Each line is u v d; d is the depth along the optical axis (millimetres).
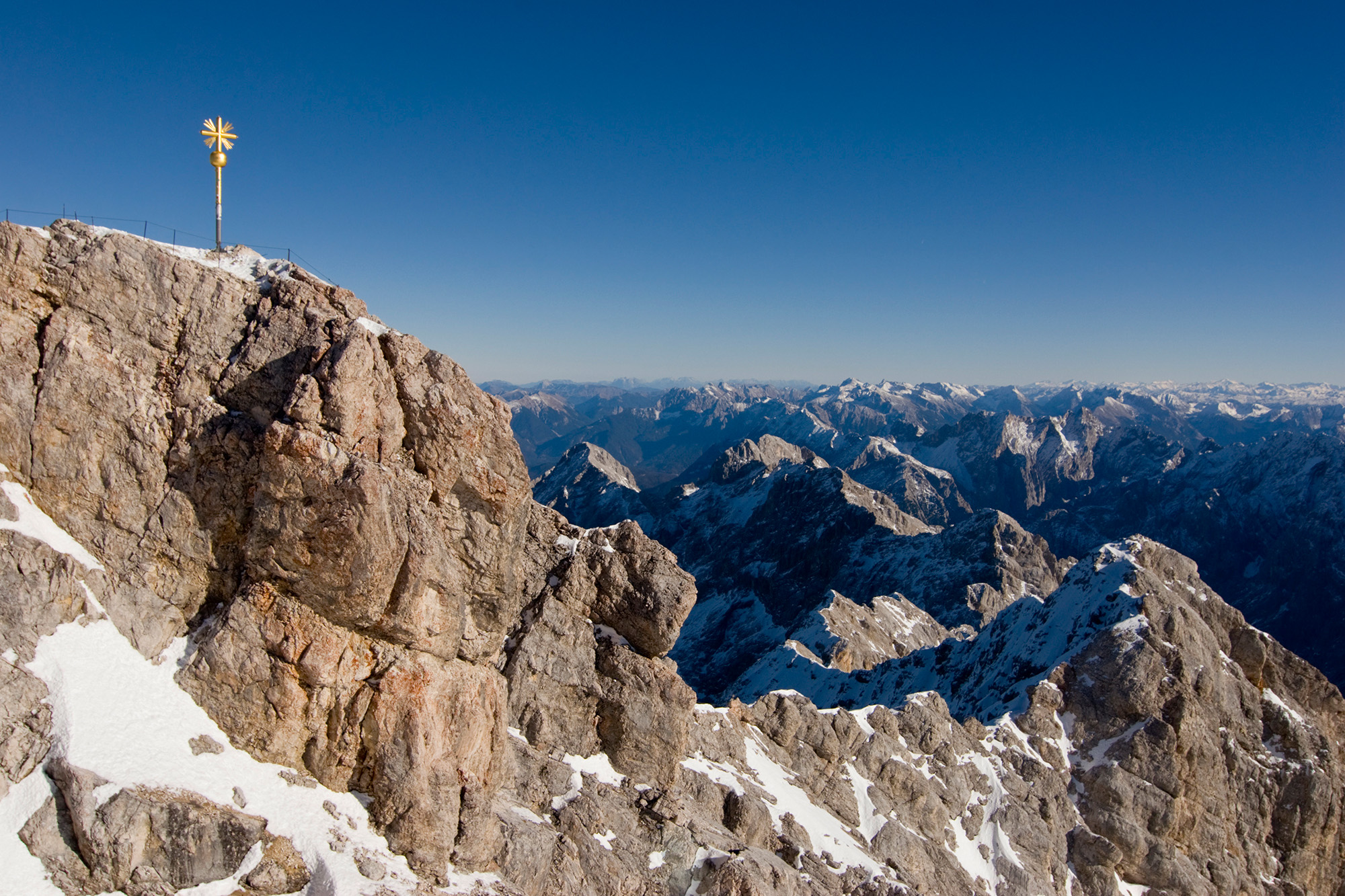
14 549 34875
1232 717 97250
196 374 39906
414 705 39406
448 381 42375
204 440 39375
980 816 82438
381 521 38469
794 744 73438
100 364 38531
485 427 43219
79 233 39469
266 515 38250
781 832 63188
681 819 54250
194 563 39125
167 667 37312
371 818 38625
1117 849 83812
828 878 60844
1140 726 92000
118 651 36188
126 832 31422
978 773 86062
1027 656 112000
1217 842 89938
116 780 32188
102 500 38188
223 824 33500
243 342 40625
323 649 38500
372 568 38438
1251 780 95062
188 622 38875
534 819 48031
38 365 37875
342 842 36281
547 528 59219
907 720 85000
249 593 38375
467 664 44219
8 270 37531
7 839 30375
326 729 38625
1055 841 83438
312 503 38188
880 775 77188
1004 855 79250
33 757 31984
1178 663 94938
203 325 40156
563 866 45875
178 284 40031
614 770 55531
